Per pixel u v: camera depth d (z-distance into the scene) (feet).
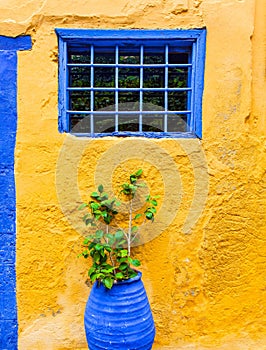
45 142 9.49
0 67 9.38
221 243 9.61
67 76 9.72
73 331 9.74
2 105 9.43
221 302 9.71
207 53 9.36
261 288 9.73
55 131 9.48
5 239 9.62
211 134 9.46
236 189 9.53
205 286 9.68
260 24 9.46
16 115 9.45
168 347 9.71
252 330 9.77
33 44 9.36
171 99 10.48
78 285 9.71
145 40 9.47
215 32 9.34
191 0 9.33
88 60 10.42
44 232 9.61
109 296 8.48
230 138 9.45
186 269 9.70
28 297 9.70
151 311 9.30
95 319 8.49
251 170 9.52
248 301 9.74
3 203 9.56
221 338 9.75
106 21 9.35
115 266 9.40
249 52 9.34
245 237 9.61
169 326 9.78
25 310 9.72
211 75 9.37
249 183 9.53
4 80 9.40
